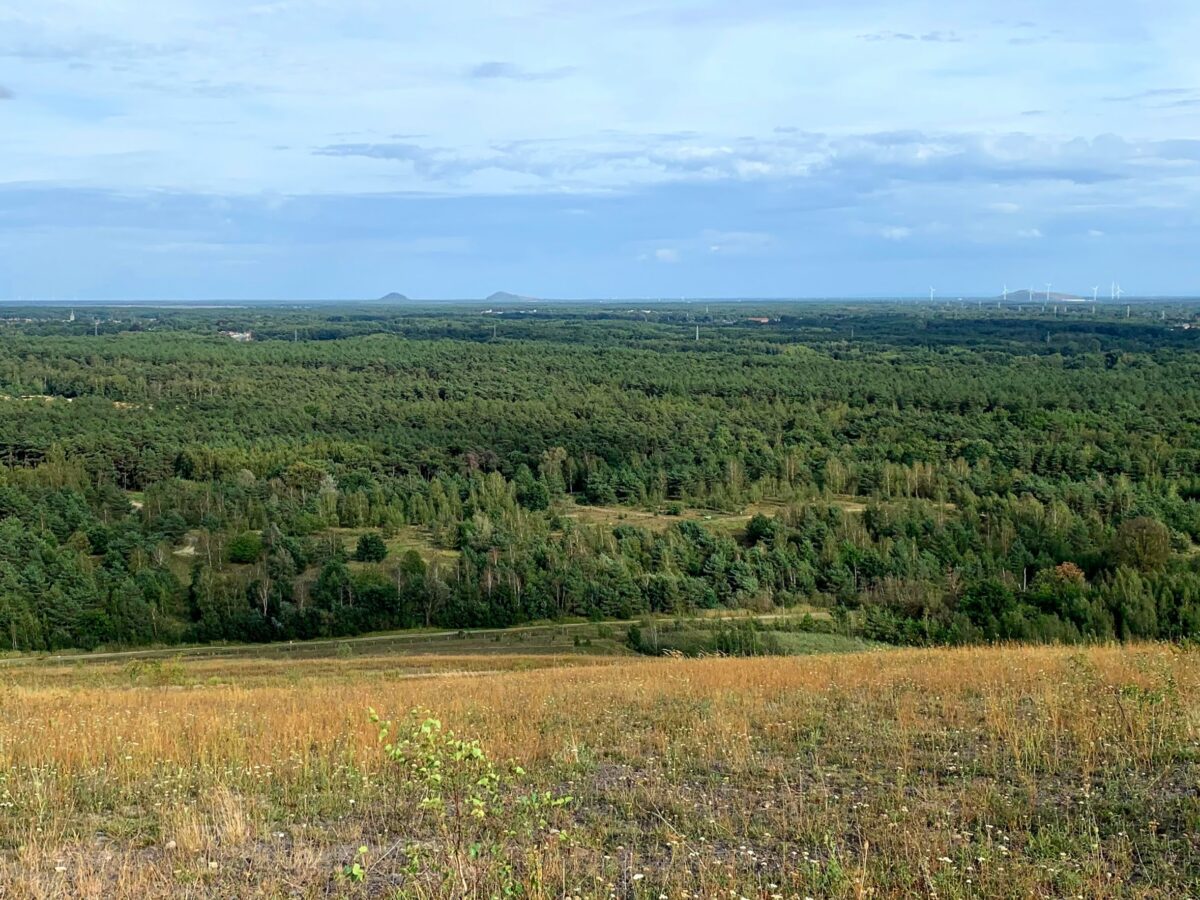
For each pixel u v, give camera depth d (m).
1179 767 11.43
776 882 8.61
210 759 13.23
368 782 11.60
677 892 8.21
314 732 14.68
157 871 9.09
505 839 9.34
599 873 8.84
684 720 15.30
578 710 16.72
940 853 9.04
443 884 8.18
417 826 10.27
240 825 10.08
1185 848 9.12
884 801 10.62
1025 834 9.59
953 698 16.09
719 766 12.50
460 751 9.65
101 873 9.07
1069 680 16.58
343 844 9.87
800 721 14.77
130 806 11.30
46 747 13.77
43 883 8.66
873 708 15.65
